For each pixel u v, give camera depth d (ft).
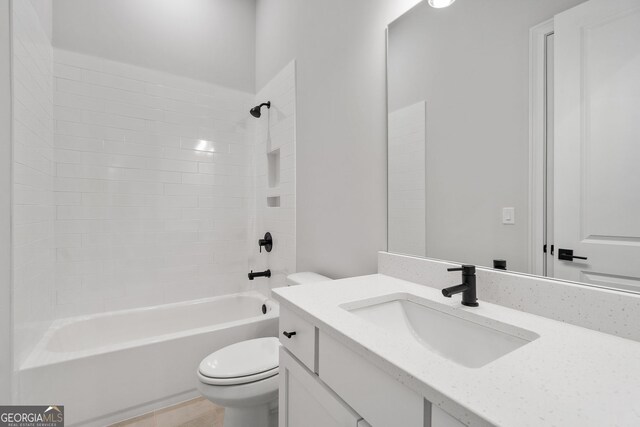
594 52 2.36
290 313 3.16
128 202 7.30
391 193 4.32
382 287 3.61
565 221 2.55
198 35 8.27
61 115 6.56
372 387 2.05
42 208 5.78
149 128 7.57
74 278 6.67
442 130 3.63
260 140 8.64
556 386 1.56
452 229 3.53
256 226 8.86
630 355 1.91
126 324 6.98
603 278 2.33
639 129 2.12
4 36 4.32
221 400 3.98
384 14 4.40
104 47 7.07
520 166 2.87
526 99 2.82
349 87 5.06
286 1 7.13
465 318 2.77
